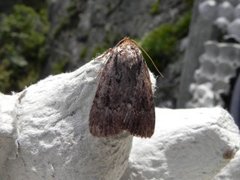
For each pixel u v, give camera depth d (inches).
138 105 2.5
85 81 2.7
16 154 2.8
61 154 2.7
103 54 2.7
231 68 6.6
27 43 10.4
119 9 9.2
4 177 2.9
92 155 2.7
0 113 2.9
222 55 6.6
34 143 2.8
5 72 10.2
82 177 2.7
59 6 10.3
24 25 10.6
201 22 7.1
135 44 2.6
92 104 2.6
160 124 3.1
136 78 2.5
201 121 3.1
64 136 2.8
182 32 8.1
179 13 8.3
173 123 3.1
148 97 2.5
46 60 10.2
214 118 3.1
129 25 8.9
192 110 3.2
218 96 6.6
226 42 6.7
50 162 2.8
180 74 7.8
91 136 2.7
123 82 2.5
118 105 2.5
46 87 2.9
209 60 6.7
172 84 7.8
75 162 2.7
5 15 10.9
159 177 3.0
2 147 2.8
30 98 2.9
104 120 2.5
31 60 10.4
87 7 9.7
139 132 2.5
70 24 9.9
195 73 6.9
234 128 3.1
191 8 8.2
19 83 10.2
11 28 10.5
